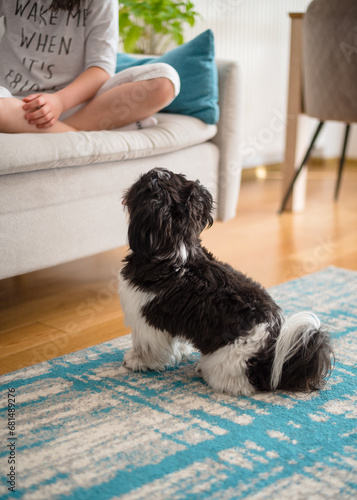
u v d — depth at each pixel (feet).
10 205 4.89
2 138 4.83
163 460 3.25
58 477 3.09
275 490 2.99
